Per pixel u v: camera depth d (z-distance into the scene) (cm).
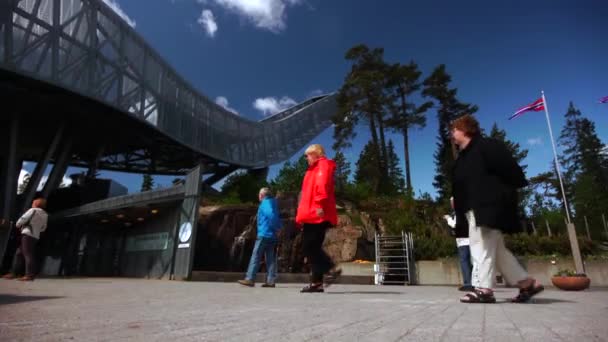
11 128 2852
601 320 162
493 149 294
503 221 286
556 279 762
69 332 122
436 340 111
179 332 126
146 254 1338
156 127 3434
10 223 1809
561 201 4831
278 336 119
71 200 2956
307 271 1909
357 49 3941
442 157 4431
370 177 3644
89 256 1681
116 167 4875
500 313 196
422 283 1403
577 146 6500
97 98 2719
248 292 436
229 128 5222
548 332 126
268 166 5997
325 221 470
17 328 128
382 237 1502
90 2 2703
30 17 2289
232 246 1998
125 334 120
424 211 2344
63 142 3269
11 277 886
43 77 2314
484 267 295
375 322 155
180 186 1216
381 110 3759
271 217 690
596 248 1480
